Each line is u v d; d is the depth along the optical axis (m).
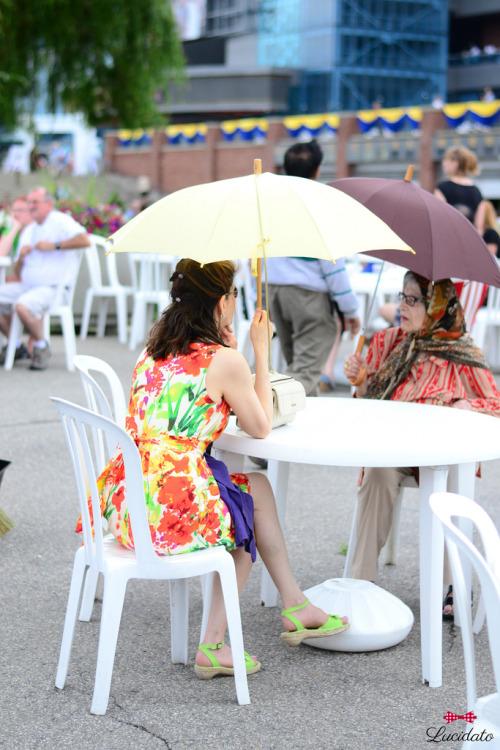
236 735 4.15
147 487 4.38
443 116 39.06
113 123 38.66
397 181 5.87
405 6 61.19
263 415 4.63
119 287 16.98
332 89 59.72
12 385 12.46
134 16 34.38
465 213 12.60
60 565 6.27
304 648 5.13
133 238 4.47
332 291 8.32
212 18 66.94
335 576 6.14
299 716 4.34
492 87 62.28
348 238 4.44
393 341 6.05
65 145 62.81
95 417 4.19
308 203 4.50
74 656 4.94
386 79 61.19
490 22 65.25
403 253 5.58
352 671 4.84
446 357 5.81
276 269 8.38
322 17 59.88
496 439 4.81
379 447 4.57
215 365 4.48
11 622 5.36
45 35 33.03
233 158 47.59
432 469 4.69
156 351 4.60
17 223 14.02
